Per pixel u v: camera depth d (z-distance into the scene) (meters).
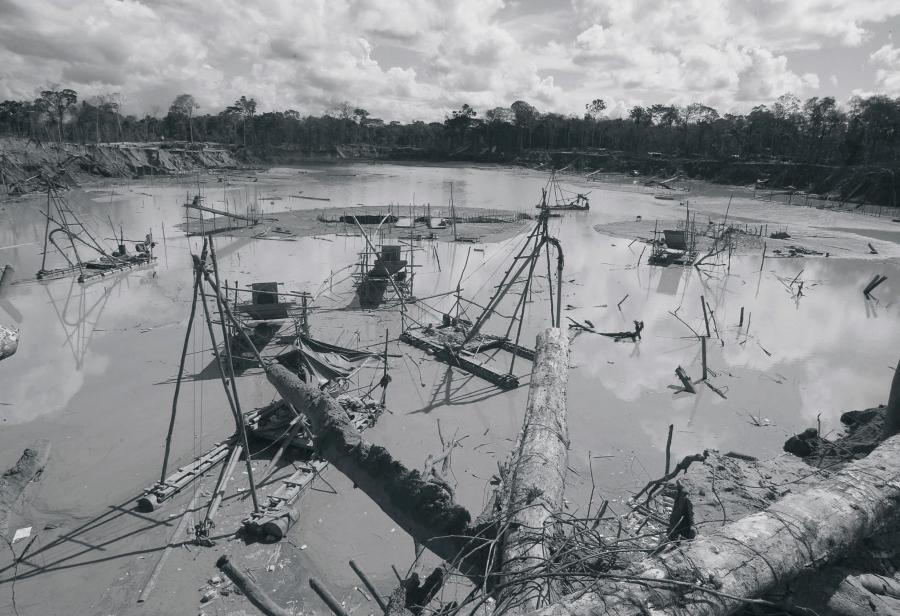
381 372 26.33
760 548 7.80
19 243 52.16
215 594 13.51
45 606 13.24
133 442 20.16
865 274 47.19
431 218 67.81
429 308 35.94
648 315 35.94
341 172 149.00
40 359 27.03
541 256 52.06
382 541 15.45
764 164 125.69
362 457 11.77
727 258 52.47
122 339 29.72
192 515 16.25
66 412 22.19
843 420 21.09
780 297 40.38
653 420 22.44
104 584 13.88
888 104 115.19
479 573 9.38
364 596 13.55
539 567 7.60
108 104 152.88
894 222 75.94
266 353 27.33
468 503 16.88
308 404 14.11
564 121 193.00
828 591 8.12
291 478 17.73
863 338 32.12
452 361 27.62
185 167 130.50
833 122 129.12
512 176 146.12
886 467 9.96
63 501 16.98
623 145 176.00
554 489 10.09
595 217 77.62
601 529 13.63
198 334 30.50
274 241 55.50
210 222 64.38
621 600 6.70
